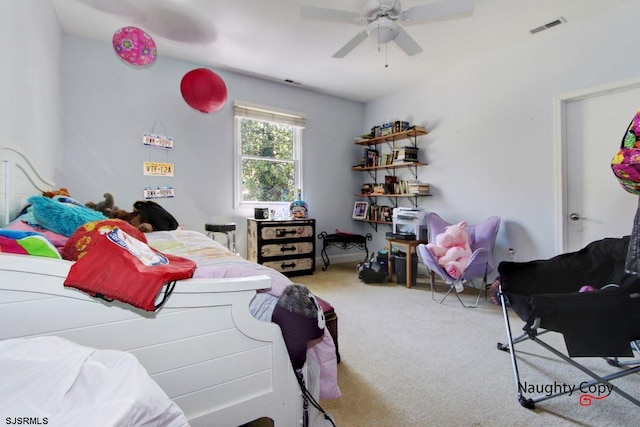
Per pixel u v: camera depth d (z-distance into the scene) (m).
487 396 1.45
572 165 2.68
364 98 4.62
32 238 0.90
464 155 3.45
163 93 3.32
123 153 3.14
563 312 1.31
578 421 1.29
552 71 2.72
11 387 0.51
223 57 3.28
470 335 2.10
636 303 1.29
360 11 2.36
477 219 3.33
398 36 2.28
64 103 2.83
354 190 4.83
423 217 3.39
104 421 0.45
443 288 3.26
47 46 2.26
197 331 0.90
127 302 0.76
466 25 2.58
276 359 1.01
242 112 3.74
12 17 1.56
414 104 4.05
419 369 1.68
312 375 1.10
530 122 2.88
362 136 4.52
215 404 0.93
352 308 2.63
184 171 3.48
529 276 1.78
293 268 3.77
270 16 2.50
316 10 2.03
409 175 4.14
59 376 0.53
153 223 2.76
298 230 3.79
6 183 1.40
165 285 0.84
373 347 1.93
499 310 2.59
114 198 3.10
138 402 0.49
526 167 2.91
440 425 1.26
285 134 4.23
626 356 1.26
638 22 2.25
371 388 1.51
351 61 3.33
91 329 0.78
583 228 2.62
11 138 1.56
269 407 1.01
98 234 1.02
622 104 2.41
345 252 4.73
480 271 2.79
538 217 2.83
